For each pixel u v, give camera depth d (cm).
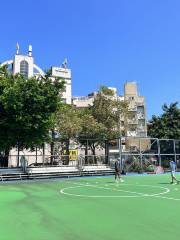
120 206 1269
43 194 1702
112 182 2412
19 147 3066
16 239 779
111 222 966
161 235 805
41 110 2820
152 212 1130
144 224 934
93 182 2431
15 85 2741
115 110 4388
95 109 4331
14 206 1291
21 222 976
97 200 1450
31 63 5497
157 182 2372
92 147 4066
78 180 2638
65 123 3634
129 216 1058
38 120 2784
